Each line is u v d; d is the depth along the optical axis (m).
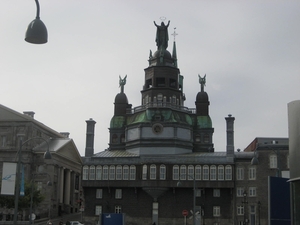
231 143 107.62
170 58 126.12
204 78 127.75
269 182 40.94
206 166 107.44
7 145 124.50
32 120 125.31
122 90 129.00
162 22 127.44
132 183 108.94
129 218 108.94
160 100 120.19
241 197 105.69
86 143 113.62
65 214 134.00
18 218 115.00
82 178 111.44
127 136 118.38
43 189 122.12
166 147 112.88
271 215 40.56
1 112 126.56
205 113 124.75
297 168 34.88
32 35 26.53
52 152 124.38
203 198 107.19
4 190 45.19
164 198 108.50
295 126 35.41
